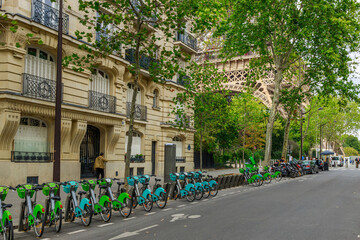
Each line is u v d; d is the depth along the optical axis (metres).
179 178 14.11
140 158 26.48
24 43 16.77
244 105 40.25
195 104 24.14
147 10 13.49
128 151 13.55
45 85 17.91
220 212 10.58
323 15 25.45
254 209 11.13
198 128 24.83
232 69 54.59
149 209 10.95
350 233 7.59
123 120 24.08
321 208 11.34
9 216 6.75
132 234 7.72
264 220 9.15
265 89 49.44
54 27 18.14
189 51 32.72
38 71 17.97
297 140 67.31
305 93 31.97
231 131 38.59
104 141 23.02
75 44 19.77
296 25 27.08
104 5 13.65
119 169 23.66
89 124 21.81
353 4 25.70
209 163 39.12
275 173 25.33
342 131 63.84
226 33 28.75
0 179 15.88
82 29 20.33
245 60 53.38
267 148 29.30
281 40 28.88
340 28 25.48
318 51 28.30
